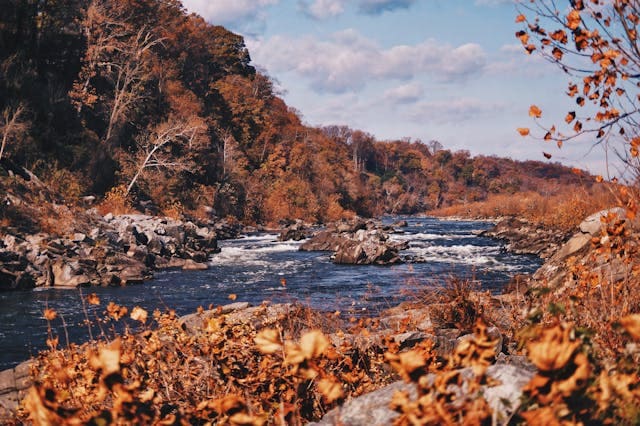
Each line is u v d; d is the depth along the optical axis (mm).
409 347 5359
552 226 39500
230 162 66812
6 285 19781
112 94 57219
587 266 5277
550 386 1622
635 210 3908
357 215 96750
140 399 2389
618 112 3779
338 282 22188
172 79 75438
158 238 29672
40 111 45000
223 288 20922
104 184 47062
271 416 2945
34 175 35906
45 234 25391
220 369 3721
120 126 53844
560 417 1611
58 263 21516
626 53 3631
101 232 27578
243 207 64750
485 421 2010
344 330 6680
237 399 2145
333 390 1942
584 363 1565
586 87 3793
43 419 1650
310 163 90750
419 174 171625
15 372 5668
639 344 2068
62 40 52281
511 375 2186
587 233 12203
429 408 1760
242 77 102562
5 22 46062
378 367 4902
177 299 18672
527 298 6102
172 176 54844
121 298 18672
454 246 38094
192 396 3572
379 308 13711
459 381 1902
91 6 55781
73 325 13953
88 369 3504
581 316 3893
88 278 21188
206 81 85875
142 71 59250
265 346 1948
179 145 59375
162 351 3836
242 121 86500
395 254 29562
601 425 1931
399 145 193125
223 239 46406
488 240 43688
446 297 8008
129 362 3354
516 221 49219
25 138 39750
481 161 183250
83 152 45781
